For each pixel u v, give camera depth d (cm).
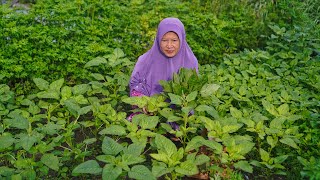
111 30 240
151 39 248
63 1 248
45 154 158
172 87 180
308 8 300
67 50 224
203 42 260
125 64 217
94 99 200
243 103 208
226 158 155
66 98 190
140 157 152
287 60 257
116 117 179
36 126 198
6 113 187
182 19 259
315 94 220
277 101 208
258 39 285
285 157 164
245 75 230
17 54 216
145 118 171
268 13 294
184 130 169
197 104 183
